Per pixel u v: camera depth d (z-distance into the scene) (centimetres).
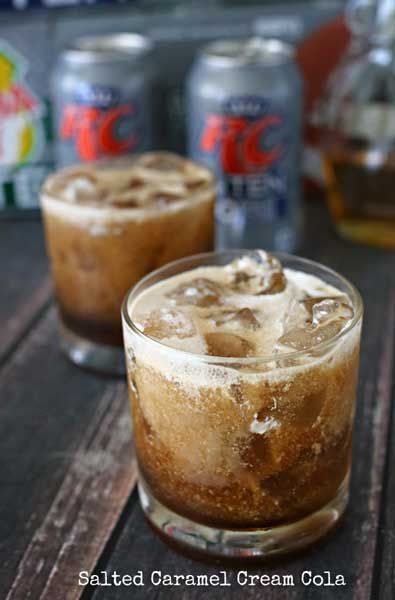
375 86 63
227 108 61
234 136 61
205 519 41
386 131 63
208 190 52
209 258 46
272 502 41
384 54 63
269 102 60
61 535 44
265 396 39
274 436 40
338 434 41
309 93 69
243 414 39
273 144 62
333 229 68
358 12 63
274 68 60
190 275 46
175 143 70
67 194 51
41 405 52
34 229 70
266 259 45
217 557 42
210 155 62
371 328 56
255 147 61
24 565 43
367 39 64
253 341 41
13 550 44
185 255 52
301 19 67
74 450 49
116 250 51
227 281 45
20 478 47
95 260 51
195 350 40
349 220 65
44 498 46
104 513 45
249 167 62
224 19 67
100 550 43
